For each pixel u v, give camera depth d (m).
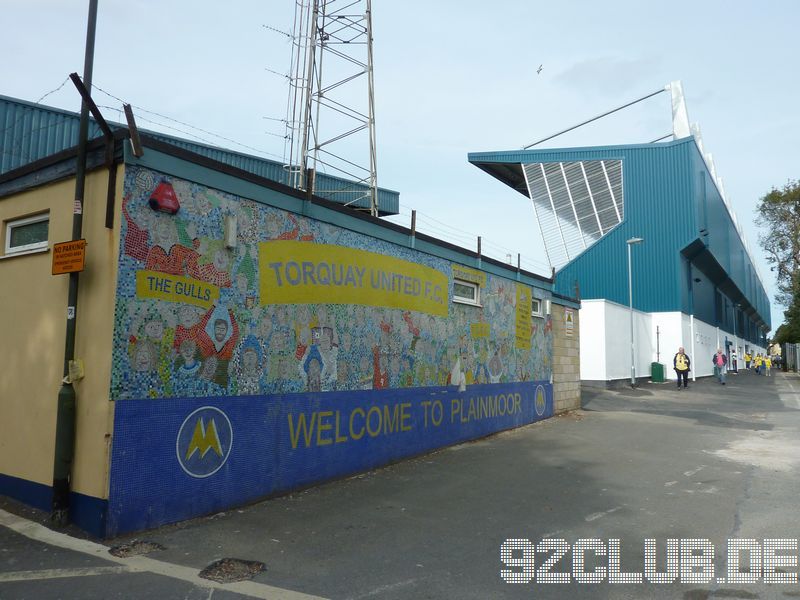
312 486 8.05
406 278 10.17
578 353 17.86
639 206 34.78
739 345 61.28
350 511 6.96
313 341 8.17
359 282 9.07
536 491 7.95
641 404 19.55
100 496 5.74
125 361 5.90
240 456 7.04
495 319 13.01
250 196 7.28
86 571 4.96
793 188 52.69
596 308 25.62
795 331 51.72
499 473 9.01
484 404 12.41
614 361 26.45
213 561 5.27
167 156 6.33
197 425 6.54
